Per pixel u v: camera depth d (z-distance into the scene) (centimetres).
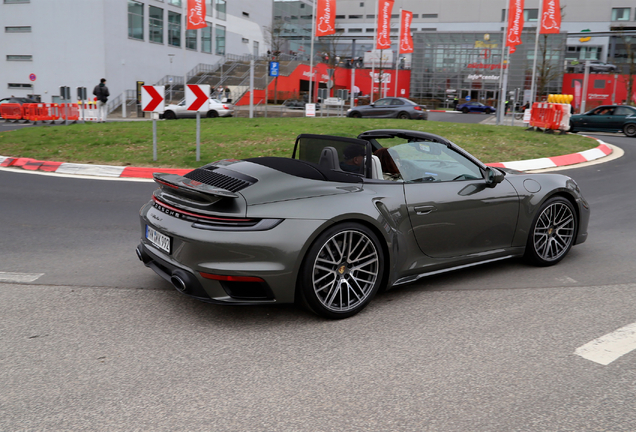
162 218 342
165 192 367
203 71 4606
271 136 1411
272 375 267
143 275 429
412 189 373
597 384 259
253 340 309
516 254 438
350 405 239
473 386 256
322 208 324
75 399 243
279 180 335
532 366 277
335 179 352
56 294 381
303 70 4997
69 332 317
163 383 259
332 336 315
